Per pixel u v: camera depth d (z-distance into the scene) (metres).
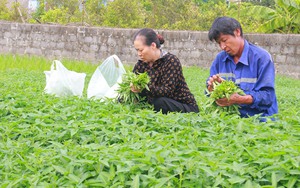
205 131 5.42
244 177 3.83
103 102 7.11
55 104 6.89
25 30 23.05
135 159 4.16
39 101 7.19
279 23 20.52
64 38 22.52
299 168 3.77
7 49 23.38
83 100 7.25
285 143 4.44
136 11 25.41
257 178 3.88
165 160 4.12
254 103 6.29
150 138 5.14
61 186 4.12
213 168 3.90
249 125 5.45
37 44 22.92
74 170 4.31
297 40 18.94
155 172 3.99
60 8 27.81
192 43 20.58
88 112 6.42
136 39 7.11
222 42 6.37
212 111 6.40
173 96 7.28
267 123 5.57
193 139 5.09
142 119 5.87
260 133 5.04
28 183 4.27
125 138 5.21
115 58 8.87
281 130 5.42
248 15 21.44
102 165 4.23
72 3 28.66
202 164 3.99
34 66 17.55
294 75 19.06
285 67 19.16
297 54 18.98
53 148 5.19
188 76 17.06
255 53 6.45
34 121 6.12
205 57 20.47
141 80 6.95
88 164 4.28
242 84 6.50
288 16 20.56
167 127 5.69
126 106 6.94
